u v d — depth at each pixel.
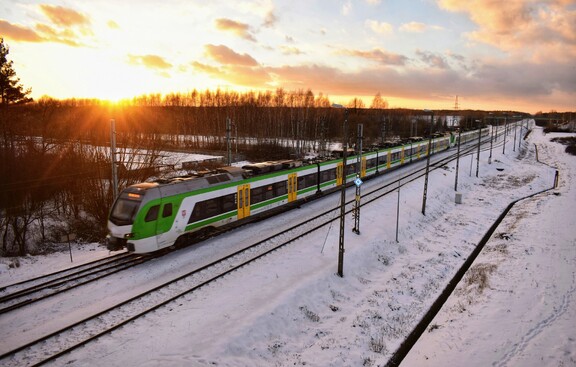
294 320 14.12
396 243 23.38
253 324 12.91
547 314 14.98
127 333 12.15
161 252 18.66
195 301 14.27
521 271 19.53
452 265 21.14
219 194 20.80
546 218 29.84
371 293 17.05
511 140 94.56
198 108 97.56
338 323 14.48
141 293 14.62
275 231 22.45
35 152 25.97
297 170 27.36
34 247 22.53
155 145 35.59
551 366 11.55
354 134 88.19
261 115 89.00
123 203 17.62
